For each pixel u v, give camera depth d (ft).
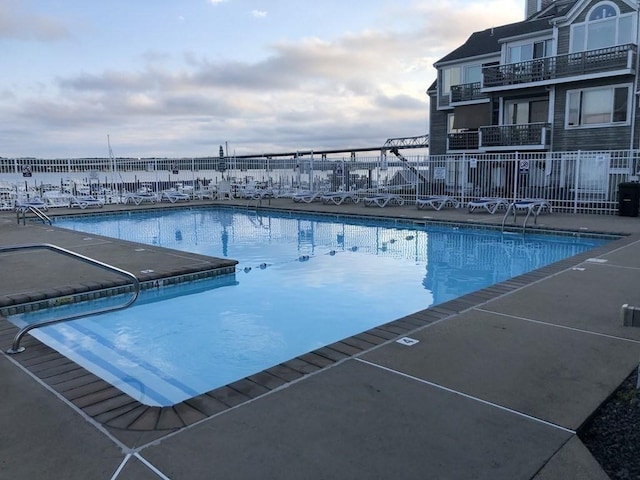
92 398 11.77
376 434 9.87
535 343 15.11
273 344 20.18
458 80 93.61
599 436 10.00
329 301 26.45
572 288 22.08
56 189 84.38
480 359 13.85
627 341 15.21
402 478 8.41
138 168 92.99
